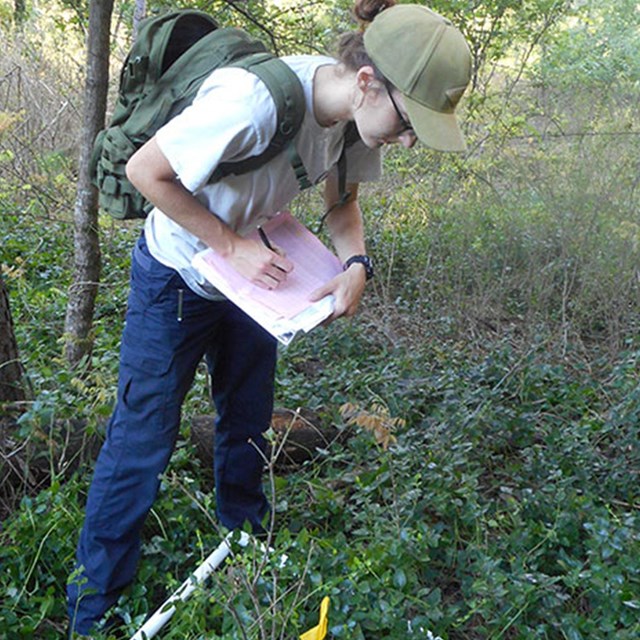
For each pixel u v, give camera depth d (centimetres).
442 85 212
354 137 252
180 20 238
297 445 378
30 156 761
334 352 495
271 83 216
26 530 291
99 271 435
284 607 257
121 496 265
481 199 636
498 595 270
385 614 259
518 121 682
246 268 242
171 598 265
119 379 268
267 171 233
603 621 270
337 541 295
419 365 480
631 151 642
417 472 350
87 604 269
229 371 286
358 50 221
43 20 930
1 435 327
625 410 413
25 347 458
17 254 620
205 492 352
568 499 332
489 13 755
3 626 260
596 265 561
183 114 222
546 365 473
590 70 873
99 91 410
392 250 608
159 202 231
